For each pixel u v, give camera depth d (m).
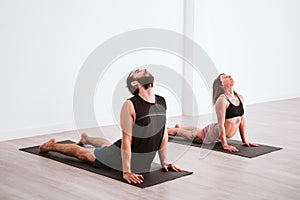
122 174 3.32
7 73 4.29
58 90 4.66
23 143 4.21
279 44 7.07
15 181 3.17
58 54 4.61
